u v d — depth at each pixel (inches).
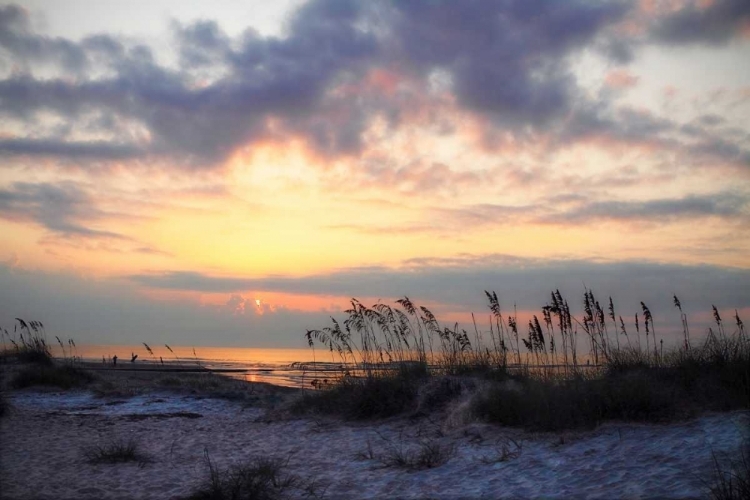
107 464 375.2
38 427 522.3
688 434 316.5
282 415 567.5
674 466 275.3
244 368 1883.6
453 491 288.0
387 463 359.3
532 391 413.1
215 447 440.5
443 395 503.2
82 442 455.5
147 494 301.3
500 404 418.9
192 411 658.8
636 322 462.9
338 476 337.4
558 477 289.3
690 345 431.5
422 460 349.1
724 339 417.1
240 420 585.3
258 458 389.1
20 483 322.0
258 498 288.8
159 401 724.0
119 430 519.2
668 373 412.8
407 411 501.0
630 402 365.1
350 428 487.8
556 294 489.7
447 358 571.8
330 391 575.8
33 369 824.9
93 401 717.9
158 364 1839.3
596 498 249.9
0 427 514.0
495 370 536.4
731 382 369.1
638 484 258.2
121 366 1460.4
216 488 289.9
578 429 363.3
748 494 215.0
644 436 328.2
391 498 284.2
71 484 321.4
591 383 406.6
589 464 300.7
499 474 309.4
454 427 428.1
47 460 386.0
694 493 235.6
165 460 391.5
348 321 595.8
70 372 858.1
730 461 263.0
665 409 357.7
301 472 351.3
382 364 574.9
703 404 362.6
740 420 316.5
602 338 476.4
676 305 444.8
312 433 483.5
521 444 356.2
